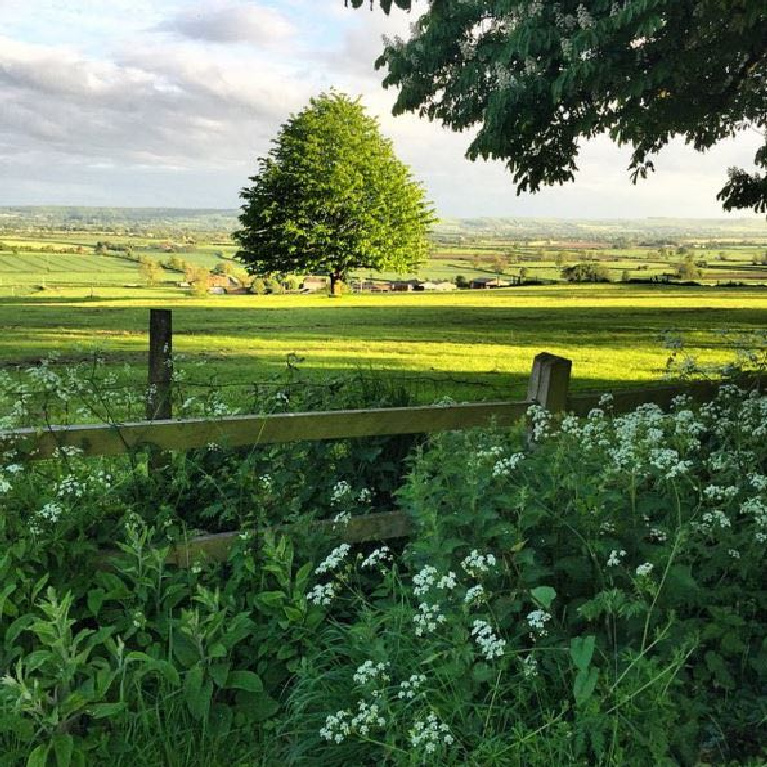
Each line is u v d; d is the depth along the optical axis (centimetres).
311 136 5303
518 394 1388
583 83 736
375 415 444
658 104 836
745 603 354
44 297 5384
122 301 4825
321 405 537
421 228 5628
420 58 870
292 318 3447
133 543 357
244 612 342
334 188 5050
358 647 331
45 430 383
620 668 310
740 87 850
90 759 297
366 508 470
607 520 358
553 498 364
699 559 364
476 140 867
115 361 1523
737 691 333
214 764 312
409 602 350
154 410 509
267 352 2194
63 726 289
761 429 427
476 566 310
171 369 517
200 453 461
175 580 372
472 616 318
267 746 323
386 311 3859
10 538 362
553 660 326
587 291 5516
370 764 308
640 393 533
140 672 308
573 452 397
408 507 432
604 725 279
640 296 4884
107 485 400
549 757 283
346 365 1881
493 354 2197
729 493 349
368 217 5200
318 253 5209
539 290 5675
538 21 729
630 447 377
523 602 343
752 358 586
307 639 347
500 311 3819
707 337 2455
